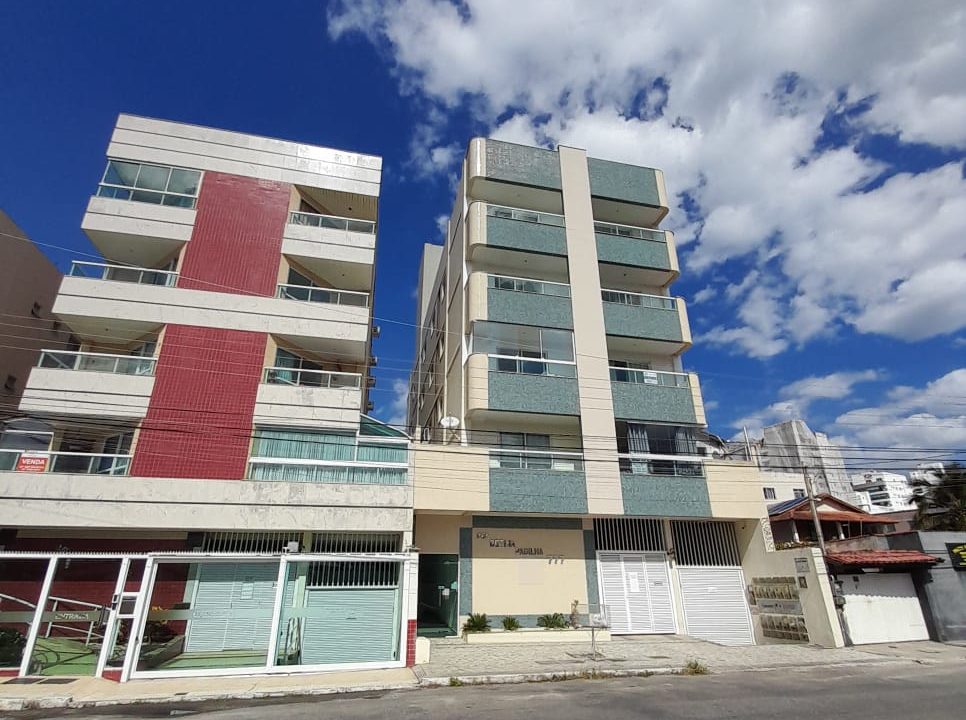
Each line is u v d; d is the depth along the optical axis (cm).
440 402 2472
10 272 2228
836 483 4391
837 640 1542
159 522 1461
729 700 893
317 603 1184
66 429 1595
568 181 2323
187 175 1916
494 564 1761
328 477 1620
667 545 1922
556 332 2044
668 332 2144
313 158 2075
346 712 817
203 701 912
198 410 1616
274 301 1805
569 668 1175
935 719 773
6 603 1395
